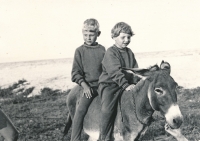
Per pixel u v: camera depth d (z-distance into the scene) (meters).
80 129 3.36
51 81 8.49
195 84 8.30
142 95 2.82
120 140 3.01
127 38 3.08
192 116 5.83
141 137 3.08
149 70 2.77
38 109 6.57
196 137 4.86
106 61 3.05
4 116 1.72
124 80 2.85
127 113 2.93
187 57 9.29
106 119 2.97
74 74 3.40
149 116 2.85
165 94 2.55
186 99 7.18
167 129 3.19
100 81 3.13
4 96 7.56
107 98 2.99
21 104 6.99
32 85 8.23
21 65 8.78
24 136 5.12
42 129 5.44
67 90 8.08
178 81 8.51
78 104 3.44
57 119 5.95
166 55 9.39
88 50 3.44
